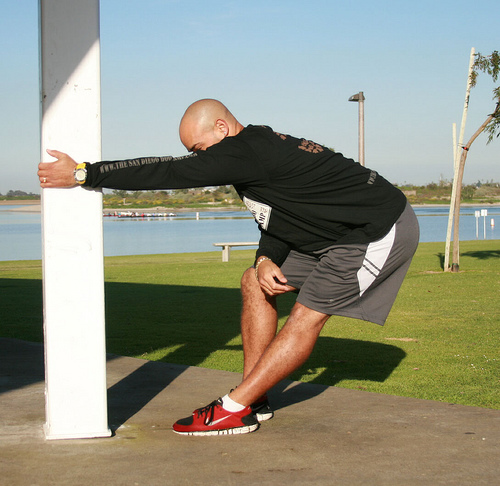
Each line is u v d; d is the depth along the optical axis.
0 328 7.12
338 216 2.68
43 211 2.60
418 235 2.80
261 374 2.73
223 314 8.59
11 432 2.76
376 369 5.14
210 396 3.42
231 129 2.88
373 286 2.75
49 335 2.61
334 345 6.28
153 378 3.85
